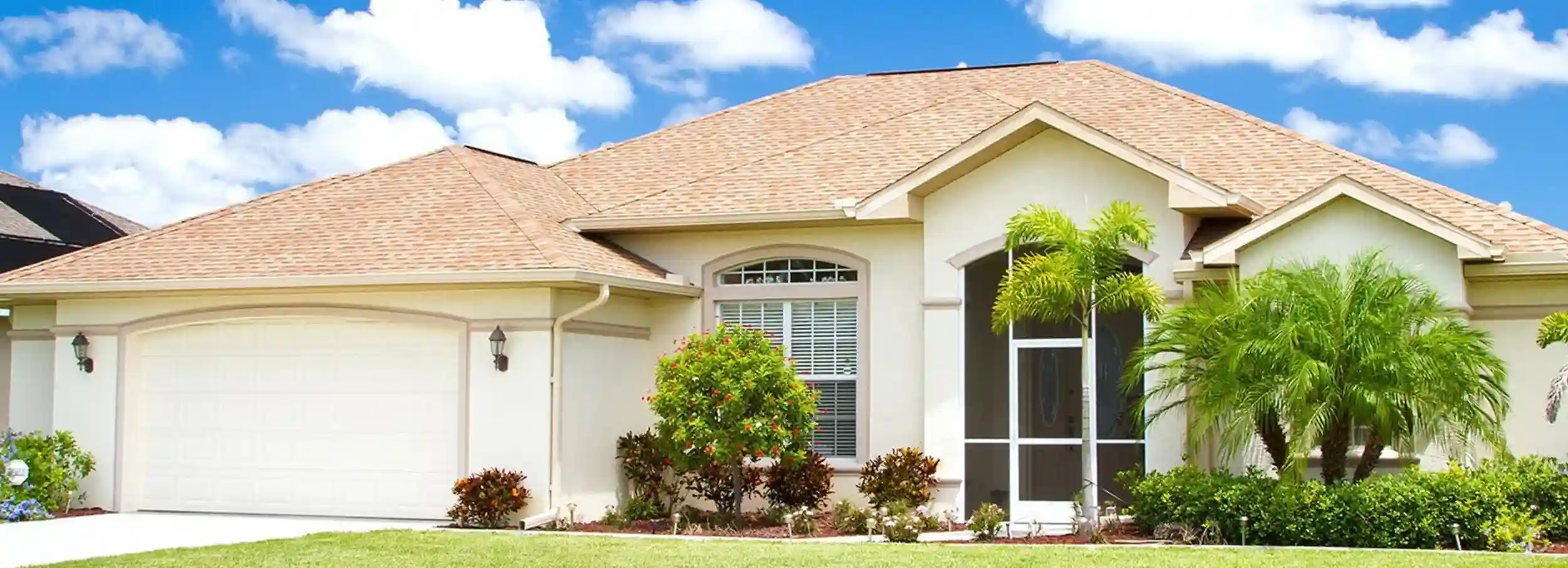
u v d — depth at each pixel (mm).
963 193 19625
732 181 21859
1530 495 15641
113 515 20469
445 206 21359
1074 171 19047
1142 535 16656
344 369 20203
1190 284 18297
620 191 23156
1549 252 17219
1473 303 18016
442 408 19547
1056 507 19188
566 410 19078
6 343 24875
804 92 26250
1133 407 17672
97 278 20844
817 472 19375
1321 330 15547
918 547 15516
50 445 20484
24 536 17344
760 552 15000
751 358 18156
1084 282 16375
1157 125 22188
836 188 20844
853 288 20391
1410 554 14172
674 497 20109
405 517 19641
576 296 19406
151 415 21156
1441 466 17250
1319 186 17344
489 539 16203
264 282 19781
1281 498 15625
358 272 19516
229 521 19391
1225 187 19062
